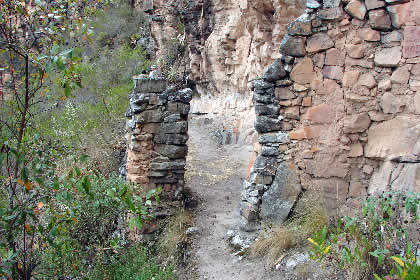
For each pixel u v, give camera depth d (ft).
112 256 16.92
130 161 19.48
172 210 19.70
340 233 14.15
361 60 15.65
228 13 40.01
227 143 37.78
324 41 16.07
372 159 15.75
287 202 16.78
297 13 28.43
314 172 16.56
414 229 12.80
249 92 38.27
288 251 15.34
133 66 52.70
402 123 14.98
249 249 16.38
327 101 16.25
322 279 13.29
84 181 10.20
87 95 45.55
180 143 19.60
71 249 15.24
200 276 15.80
